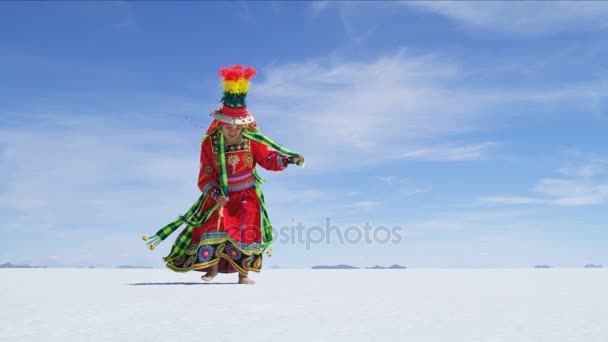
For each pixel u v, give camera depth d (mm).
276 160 5934
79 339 2072
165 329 2305
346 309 3010
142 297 3744
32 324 2451
